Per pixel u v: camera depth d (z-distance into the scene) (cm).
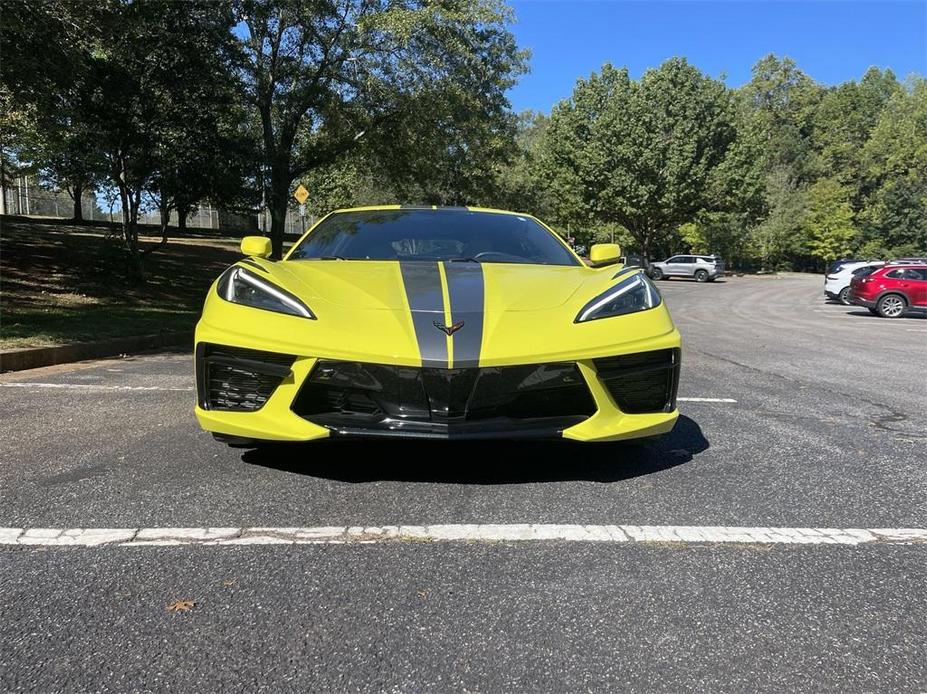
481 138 2141
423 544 276
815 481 360
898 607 233
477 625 219
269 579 246
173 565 256
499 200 3039
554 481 352
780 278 5419
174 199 1450
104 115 1272
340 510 309
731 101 4325
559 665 199
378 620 221
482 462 379
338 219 494
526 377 319
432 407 316
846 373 752
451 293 354
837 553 274
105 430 445
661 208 4209
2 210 3306
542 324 335
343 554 266
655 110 4128
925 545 282
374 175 2225
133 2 1088
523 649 206
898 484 358
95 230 2539
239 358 329
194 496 324
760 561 266
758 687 190
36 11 851
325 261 415
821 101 9362
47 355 751
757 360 860
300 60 1747
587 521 301
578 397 331
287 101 1772
